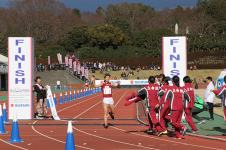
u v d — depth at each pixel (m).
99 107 40.50
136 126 24.62
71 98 53.31
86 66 110.00
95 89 73.00
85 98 57.19
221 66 119.88
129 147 17.22
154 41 132.00
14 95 28.52
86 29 132.50
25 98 28.56
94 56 127.19
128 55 128.00
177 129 19.80
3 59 89.44
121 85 97.88
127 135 20.83
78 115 32.09
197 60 126.75
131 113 33.94
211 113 26.81
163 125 20.44
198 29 139.50
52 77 102.06
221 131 21.61
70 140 14.40
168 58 26.84
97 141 18.92
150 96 20.61
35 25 141.00
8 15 144.38
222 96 19.89
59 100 49.38
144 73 115.31
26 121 27.44
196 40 132.25
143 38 133.75
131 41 135.25
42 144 18.14
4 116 26.80
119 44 133.00
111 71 116.38
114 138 19.83
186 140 19.09
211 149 16.56
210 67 120.06
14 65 28.45
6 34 134.62
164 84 20.09
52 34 141.00
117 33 131.75
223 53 128.00
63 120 28.14
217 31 137.25
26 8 144.75
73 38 131.62
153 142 18.55
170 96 19.55
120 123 26.19
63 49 130.88
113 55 127.94
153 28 144.88
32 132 22.09
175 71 26.81
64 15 150.00
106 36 130.38
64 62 118.06
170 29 142.38
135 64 126.06
